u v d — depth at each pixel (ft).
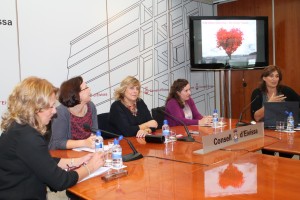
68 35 11.43
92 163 4.88
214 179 4.49
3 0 9.74
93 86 12.32
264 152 7.43
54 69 11.08
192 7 16.70
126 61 13.52
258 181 4.33
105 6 12.57
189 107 11.53
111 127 9.23
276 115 8.72
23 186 4.24
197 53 14.99
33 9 10.44
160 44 15.08
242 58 15.31
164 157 5.93
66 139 7.23
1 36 9.75
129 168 5.20
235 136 6.89
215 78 18.04
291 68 14.96
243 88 17.02
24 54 10.29
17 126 4.29
